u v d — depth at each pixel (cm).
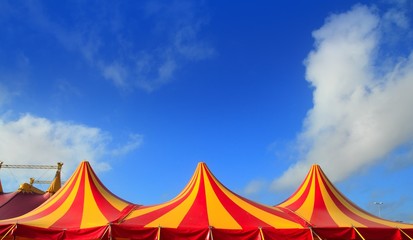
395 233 1061
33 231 937
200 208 1082
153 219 1015
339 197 1341
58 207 1114
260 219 1063
